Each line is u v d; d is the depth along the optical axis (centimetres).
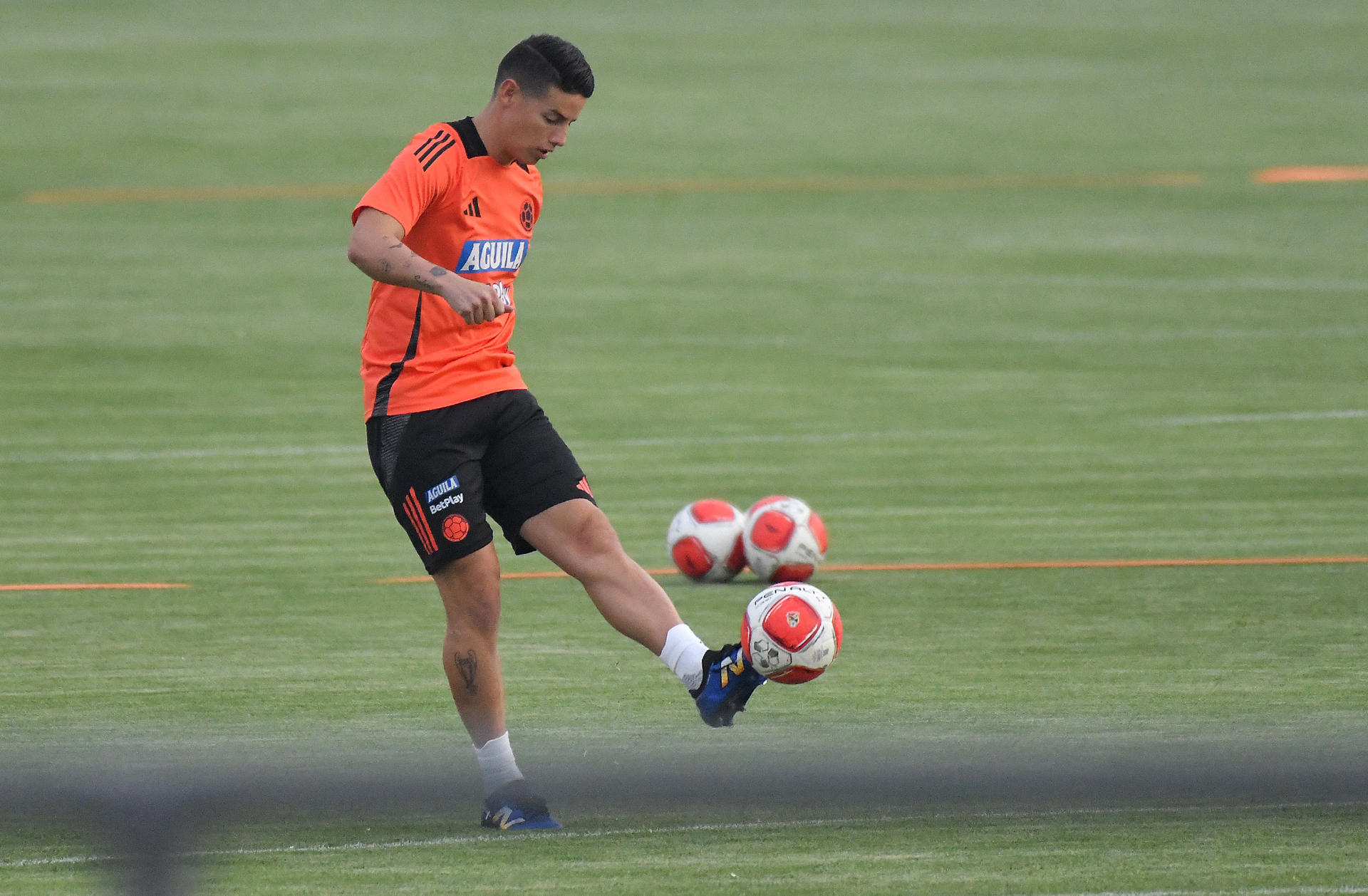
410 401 1482
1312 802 941
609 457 3703
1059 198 8144
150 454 3684
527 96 1465
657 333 5384
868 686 1931
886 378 4659
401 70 11988
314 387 4512
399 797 927
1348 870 1320
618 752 1614
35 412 4162
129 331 5266
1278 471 3462
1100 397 4359
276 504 3200
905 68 12381
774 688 1923
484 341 1505
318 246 6981
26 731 1742
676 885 1295
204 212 7744
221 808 912
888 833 1424
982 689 1912
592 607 2391
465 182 1469
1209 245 6969
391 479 1492
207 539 2886
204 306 5709
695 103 10956
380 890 1282
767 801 929
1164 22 14388
